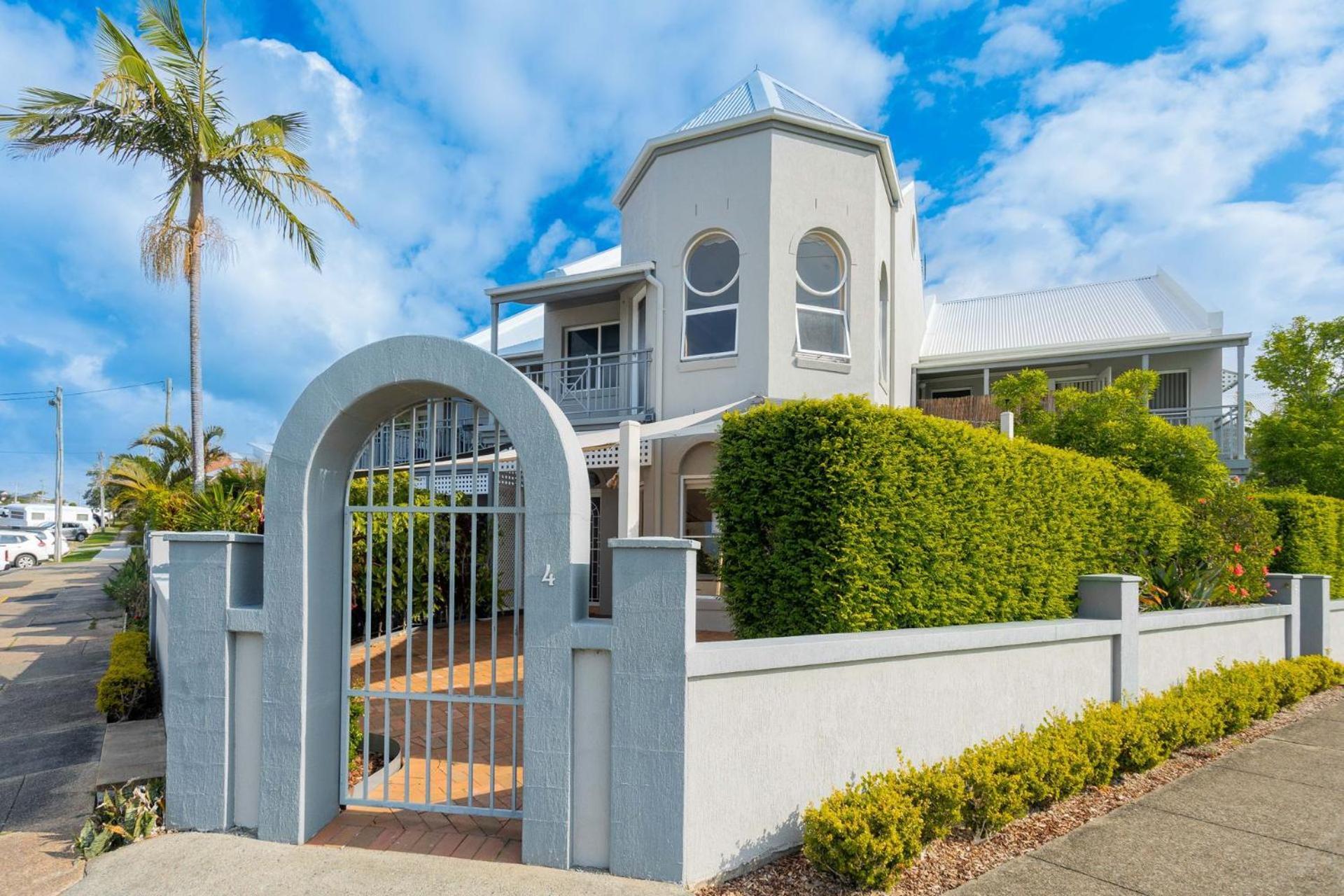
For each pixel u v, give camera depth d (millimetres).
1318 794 6730
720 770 4824
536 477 5070
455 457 5594
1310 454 20078
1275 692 9648
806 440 6801
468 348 5297
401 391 5535
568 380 19312
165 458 36625
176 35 15164
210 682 5512
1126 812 6250
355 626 12695
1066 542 8961
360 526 12195
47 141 14391
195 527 12547
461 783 6340
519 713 8625
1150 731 7293
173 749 5547
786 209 15055
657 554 4727
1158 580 11008
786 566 6785
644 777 4668
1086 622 7930
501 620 15398
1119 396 12875
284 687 5355
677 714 4613
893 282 17688
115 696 8680
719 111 17109
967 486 7586
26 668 12195
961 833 5660
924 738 6176
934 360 23609
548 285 17344
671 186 16047
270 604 5422
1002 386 15469
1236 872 5109
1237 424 20469
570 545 4973
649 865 4637
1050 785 6113
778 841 5105
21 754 7613
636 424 10578
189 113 15109
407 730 5570
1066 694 7715
